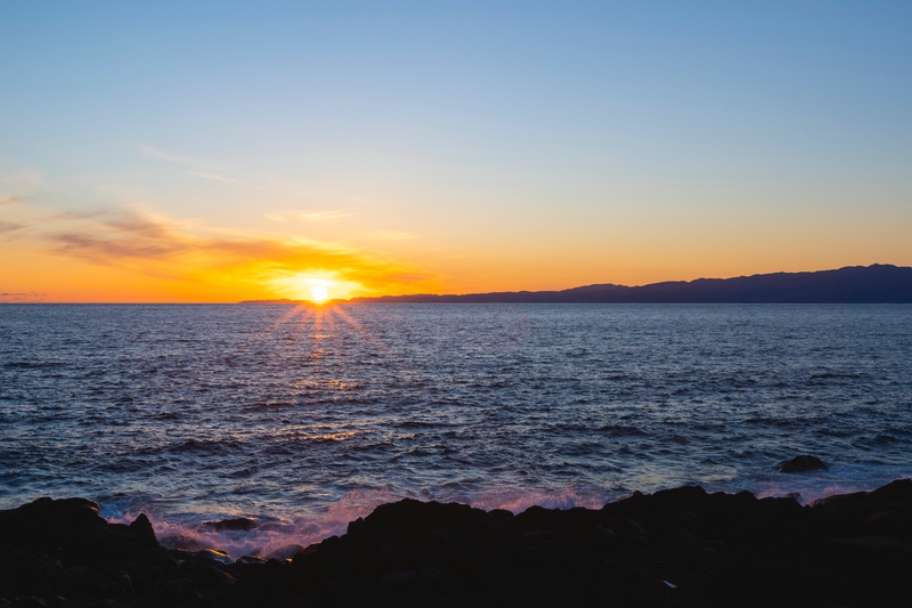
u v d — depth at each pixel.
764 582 9.59
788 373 53.88
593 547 12.16
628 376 52.09
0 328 124.19
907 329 125.75
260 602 10.99
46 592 11.09
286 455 26.69
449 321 184.00
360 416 35.41
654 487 22.16
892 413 35.84
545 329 130.88
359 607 9.98
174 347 83.00
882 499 14.39
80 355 69.06
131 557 13.30
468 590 10.34
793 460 24.59
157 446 28.16
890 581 9.42
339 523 18.48
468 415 35.50
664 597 9.62
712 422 33.16
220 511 19.69
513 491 21.69
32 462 25.31
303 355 72.44
